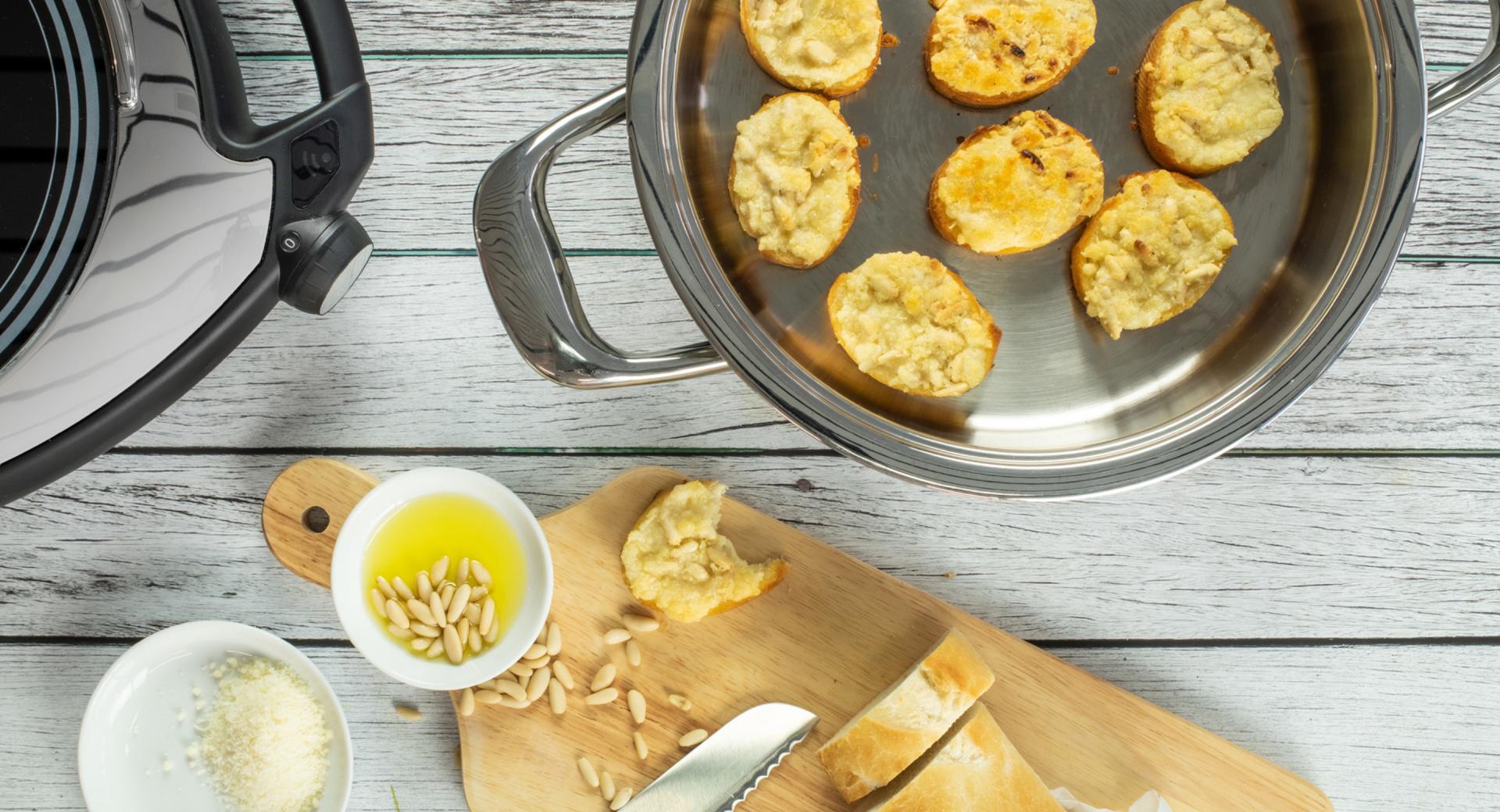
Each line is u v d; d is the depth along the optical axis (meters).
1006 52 0.76
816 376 0.78
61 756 0.84
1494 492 0.84
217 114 0.72
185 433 0.83
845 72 0.76
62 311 0.70
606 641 0.82
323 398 0.84
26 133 0.69
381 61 0.83
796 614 0.82
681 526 0.81
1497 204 0.83
